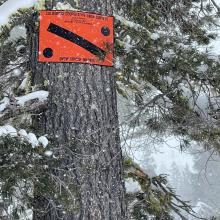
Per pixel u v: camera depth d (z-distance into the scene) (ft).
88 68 13.79
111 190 13.10
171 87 15.35
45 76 13.67
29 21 14.11
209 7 18.31
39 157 11.42
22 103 12.85
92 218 12.57
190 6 18.39
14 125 13.64
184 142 17.30
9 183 10.57
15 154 11.02
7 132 11.35
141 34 14.80
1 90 13.60
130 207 16.43
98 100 13.67
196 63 14.19
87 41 13.89
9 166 10.75
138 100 17.43
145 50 14.64
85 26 13.96
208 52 14.47
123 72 15.20
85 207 12.57
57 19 13.80
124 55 14.66
